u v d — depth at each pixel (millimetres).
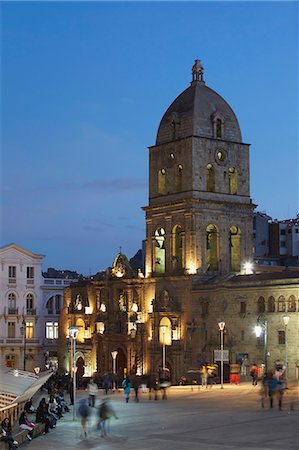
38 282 174250
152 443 60781
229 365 117688
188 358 129500
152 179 143250
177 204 136125
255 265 158125
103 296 152375
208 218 134750
